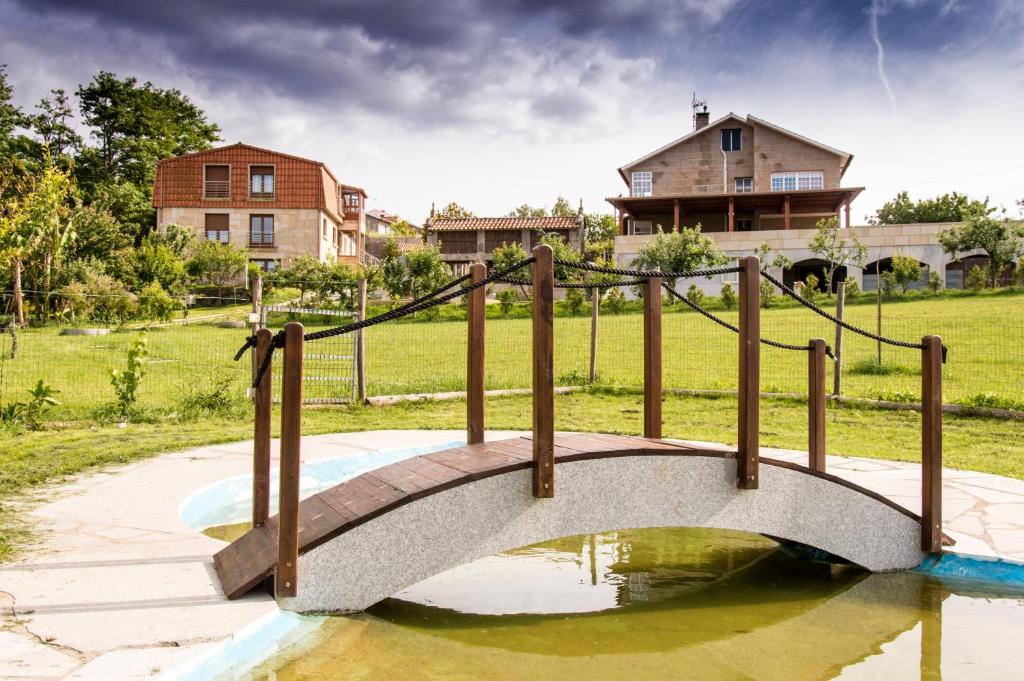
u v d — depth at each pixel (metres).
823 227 28.94
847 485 4.58
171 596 3.43
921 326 18.14
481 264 4.96
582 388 12.13
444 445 7.49
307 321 20.62
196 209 37.78
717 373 13.71
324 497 4.26
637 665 3.25
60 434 7.85
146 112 49.28
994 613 3.97
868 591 4.32
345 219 44.88
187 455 6.88
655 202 34.75
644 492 4.18
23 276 19.00
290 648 3.23
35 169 35.62
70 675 2.59
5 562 3.83
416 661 3.21
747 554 5.06
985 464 6.96
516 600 4.10
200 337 18.16
